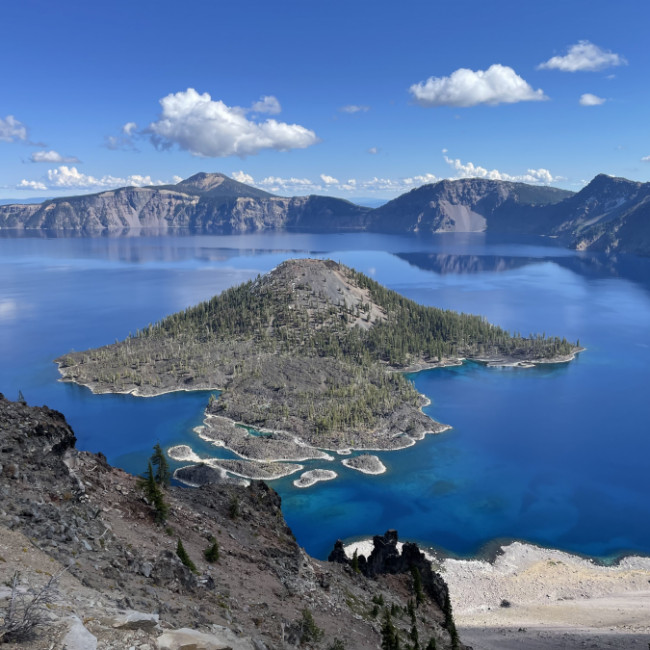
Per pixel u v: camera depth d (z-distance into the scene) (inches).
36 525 1537.9
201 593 1745.8
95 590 1277.1
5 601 1013.2
